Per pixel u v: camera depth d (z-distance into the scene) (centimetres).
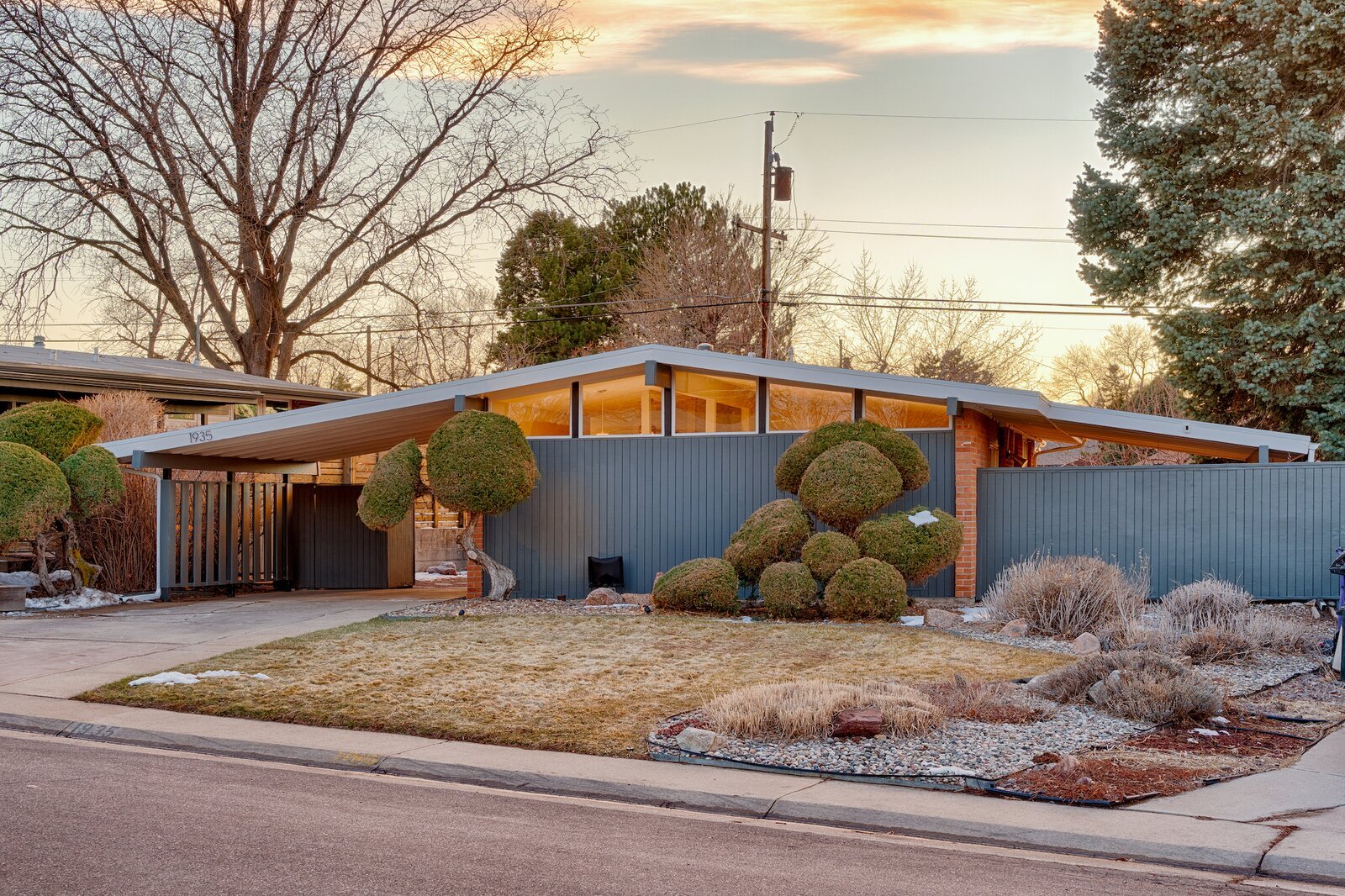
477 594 1928
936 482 1753
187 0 3028
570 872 562
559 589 1920
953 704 938
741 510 1838
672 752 828
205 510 2066
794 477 1708
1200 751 830
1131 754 814
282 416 1855
